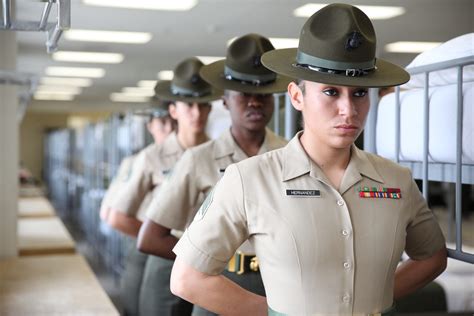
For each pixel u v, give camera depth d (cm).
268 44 245
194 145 337
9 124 538
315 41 152
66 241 592
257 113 239
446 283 438
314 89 150
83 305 350
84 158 1156
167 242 256
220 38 777
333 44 150
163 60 976
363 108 150
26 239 602
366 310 154
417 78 229
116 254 737
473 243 506
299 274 152
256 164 161
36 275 433
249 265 231
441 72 212
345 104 146
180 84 323
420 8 559
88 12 657
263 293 230
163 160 348
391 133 244
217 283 162
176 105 334
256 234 157
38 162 2395
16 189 538
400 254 159
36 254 557
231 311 162
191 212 254
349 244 152
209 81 242
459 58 190
